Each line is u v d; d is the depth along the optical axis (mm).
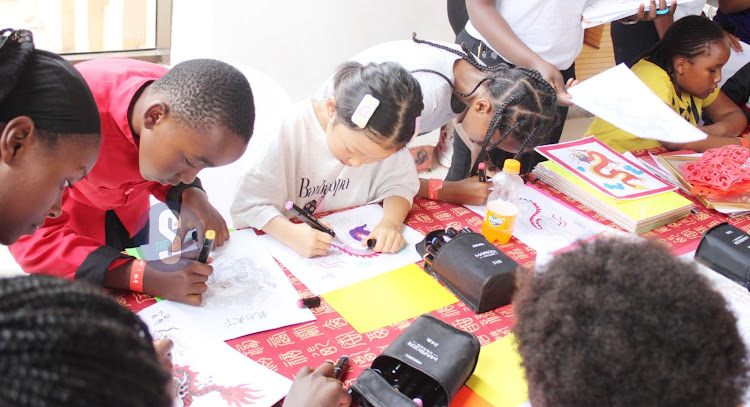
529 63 1872
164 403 515
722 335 627
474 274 1241
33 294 475
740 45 2666
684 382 604
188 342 1080
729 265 1425
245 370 1037
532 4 1994
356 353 1105
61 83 934
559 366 638
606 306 627
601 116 1739
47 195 956
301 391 950
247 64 2961
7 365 424
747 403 813
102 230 1576
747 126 2572
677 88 2381
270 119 1942
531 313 693
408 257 1415
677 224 1675
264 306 1196
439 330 1075
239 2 2768
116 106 1268
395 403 939
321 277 1306
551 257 755
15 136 872
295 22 2965
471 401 1028
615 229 1615
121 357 470
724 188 1755
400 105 1310
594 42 3490
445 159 3412
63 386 427
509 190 1612
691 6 2574
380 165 1649
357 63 1496
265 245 1392
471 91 1746
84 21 2893
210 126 1136
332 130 1440
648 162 1999
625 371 608
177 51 2902
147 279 1178
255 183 1485
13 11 2816
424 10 3303
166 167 1205
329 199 1682
